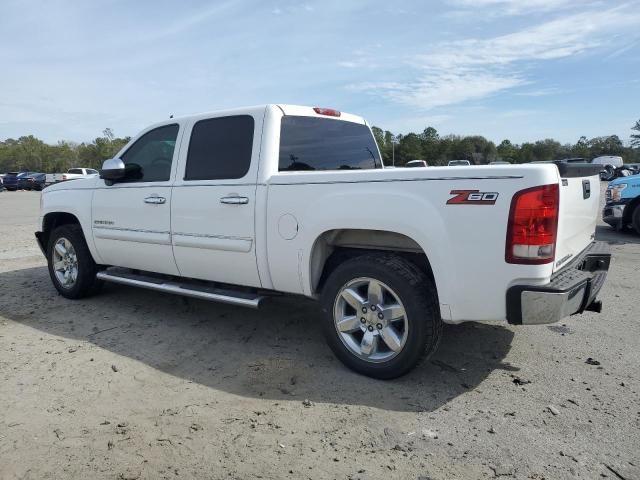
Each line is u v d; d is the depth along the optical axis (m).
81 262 5.47
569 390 3.37
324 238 3.76
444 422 2.97
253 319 4.93
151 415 3.09
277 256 3.85
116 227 5.00
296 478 2.47
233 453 2.68
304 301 5.27
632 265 7.21
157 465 2.59
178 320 4.92
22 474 2.52
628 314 4.96
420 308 3.29
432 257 3.19
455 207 3.10
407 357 3.37
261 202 3.88
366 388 3.43
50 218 5.89
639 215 9.82
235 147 4.16
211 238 4.22
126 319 4.95
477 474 2.48
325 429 2.91
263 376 3.64
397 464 2.57
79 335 4.51
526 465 2.55
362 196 3.40
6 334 4.54
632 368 3.71
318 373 3.68
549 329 4.55
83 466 2.58
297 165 4.22
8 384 3.51
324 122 4.61
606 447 2.70
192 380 3.58
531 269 2.94
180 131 4.55
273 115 4.06
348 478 2.46
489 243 3.01
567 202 3.27
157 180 4.70
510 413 3.06
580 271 3.30
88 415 3.09
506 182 2.96
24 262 7.97
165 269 4.72
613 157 40.69
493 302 3.07
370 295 3.50
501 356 3.95
